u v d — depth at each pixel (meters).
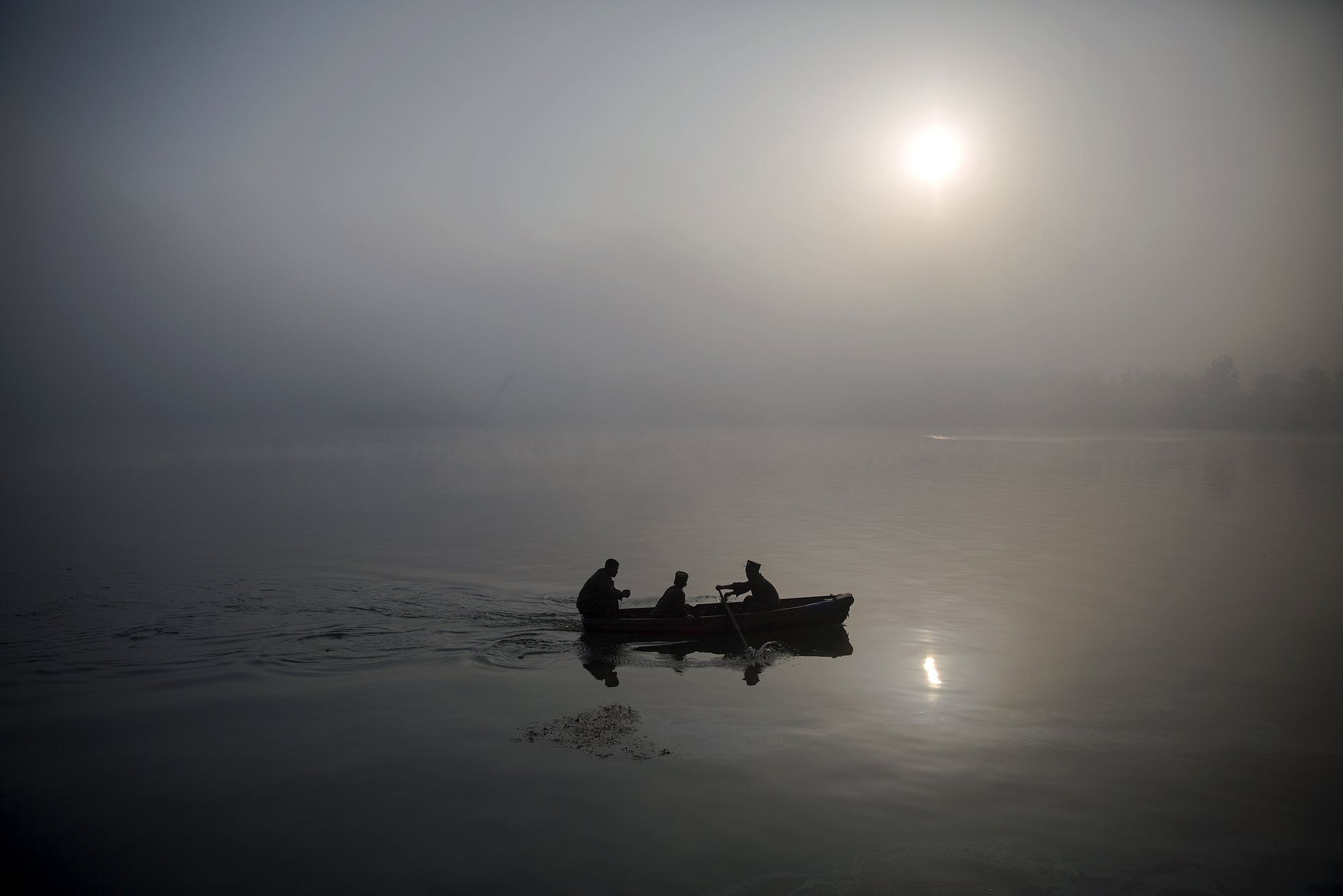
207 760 9.72
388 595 18.67
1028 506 37.38
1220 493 42.44
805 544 26.62
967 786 9.09
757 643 14.94
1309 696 12.00
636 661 13.82
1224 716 11.18
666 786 9.04
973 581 20.53
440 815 8.41
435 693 12.08
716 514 34.62
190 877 7.38
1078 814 8.48
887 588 19.84
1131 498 40.31
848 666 13.52
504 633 15.41
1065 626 16.09
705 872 7.41
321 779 9.21
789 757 9.82
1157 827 8.25
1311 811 8.58
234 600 18.23
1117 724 10.90
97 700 11.71
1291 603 17.95
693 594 19.27
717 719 11.05
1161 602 18.16
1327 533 28.69
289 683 12.47
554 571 21.80
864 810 8.54
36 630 15.50
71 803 8.71
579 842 7.89
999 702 11.77
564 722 10.94
